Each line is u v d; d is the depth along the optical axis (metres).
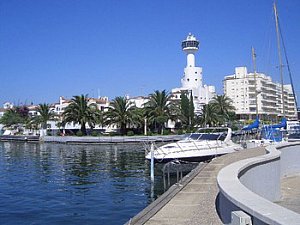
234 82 144.50
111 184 23.52
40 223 14.28
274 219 3.78
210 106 96.19
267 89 141.62
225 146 28.53
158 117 81.06
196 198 10.05
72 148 63.34
